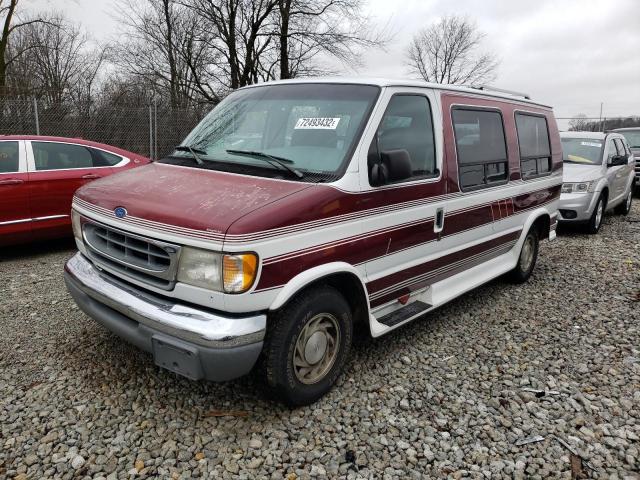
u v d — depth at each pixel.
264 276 2.88
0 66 22.09
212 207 2.98
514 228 5.64
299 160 3.54
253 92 4.43
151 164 4.10
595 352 4.42
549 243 8.62
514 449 3.10
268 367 3.12
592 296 5.85
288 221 2.97
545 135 6.26
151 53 23.88
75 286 3.59
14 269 6.20
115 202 3.33
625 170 11.11
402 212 3.84
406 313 4.14
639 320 5.15
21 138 6.75
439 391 3.70
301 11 23.00
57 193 6.82
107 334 4.34
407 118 3.94
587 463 3.01
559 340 4.64
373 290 3.75
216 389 3.60
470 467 2.94
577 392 3.75
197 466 2.86
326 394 3.59
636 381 3.95
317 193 3.18
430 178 4.13
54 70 25.50
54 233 6.92
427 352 4.31
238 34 23.73
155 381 3.65
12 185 6.46
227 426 3.21
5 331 4.38
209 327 2.85
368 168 3.51
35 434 3.04
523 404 3.59
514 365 4.14
